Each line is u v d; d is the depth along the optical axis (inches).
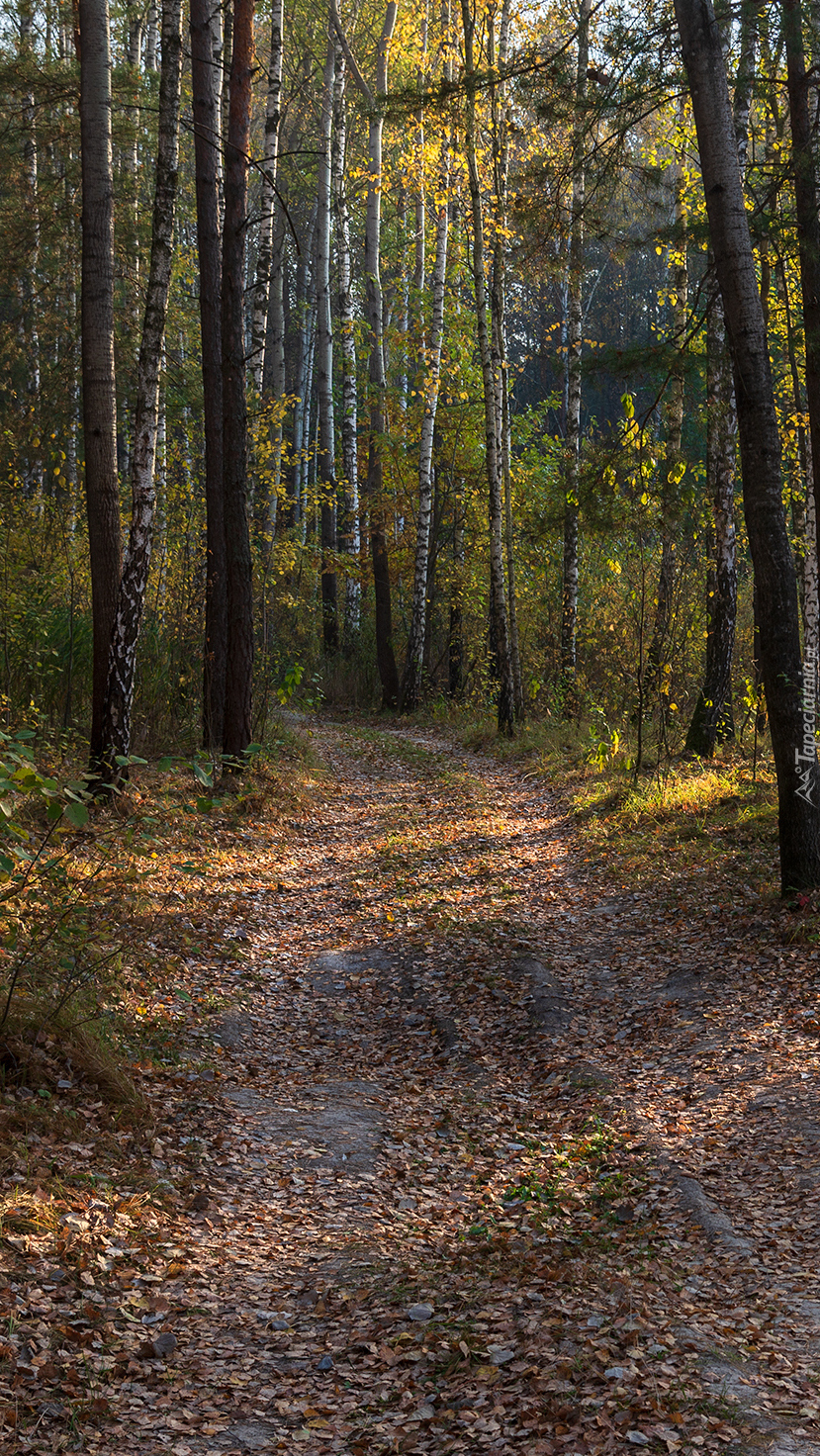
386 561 1124.5
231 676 580.7
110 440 500.4
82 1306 169.2
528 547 992.2
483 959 373.7
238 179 566.3
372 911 433.4
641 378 441.4
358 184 1378.0
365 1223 216.2
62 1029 254.4
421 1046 319.3
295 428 1505.9
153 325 498.3
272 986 357.4
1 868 229.3
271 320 1298.0
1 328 914.1
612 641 809.5
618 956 379.2
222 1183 227.6
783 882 378.3
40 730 523.8
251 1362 163.8
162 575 683.4
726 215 359.3
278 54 708.0
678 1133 248.1
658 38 376.5
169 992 323.9
